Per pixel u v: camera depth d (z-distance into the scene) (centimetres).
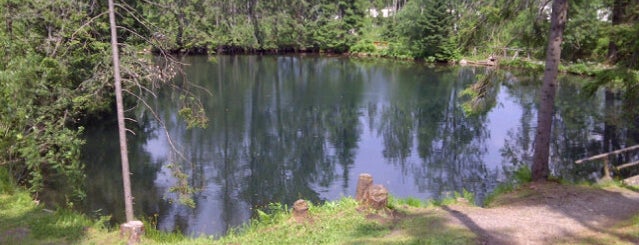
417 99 3469
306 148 2311
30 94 1287
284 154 2208
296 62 5762
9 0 1470
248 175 1909
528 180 1254
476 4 1319
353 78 4491
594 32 1377
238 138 2447
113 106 2386
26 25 1476
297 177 1897
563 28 1151
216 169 1977
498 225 874
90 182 1736
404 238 805
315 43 6869
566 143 2189
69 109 1554
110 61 1293
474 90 1361
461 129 2645
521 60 1334
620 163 1906
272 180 1859
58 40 1394
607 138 2252
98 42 1384
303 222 890
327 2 6994
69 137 1325
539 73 1405
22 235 937
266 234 868
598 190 1112
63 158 1402
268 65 5400
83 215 1158
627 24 1254
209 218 1461
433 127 2698
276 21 6731
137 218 1404
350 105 3281
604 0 1534
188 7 1327
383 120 2875
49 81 1380
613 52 1330
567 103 2925
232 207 1566
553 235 829
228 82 4144
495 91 1361
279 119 2870
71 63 1452
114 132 2300
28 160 1243
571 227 868
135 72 1147
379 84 4144
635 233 824
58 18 1443
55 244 893
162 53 1138
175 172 1338
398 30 6150
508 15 1268
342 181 1861
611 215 934
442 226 860
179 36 1257
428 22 5516
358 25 6919
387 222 888
